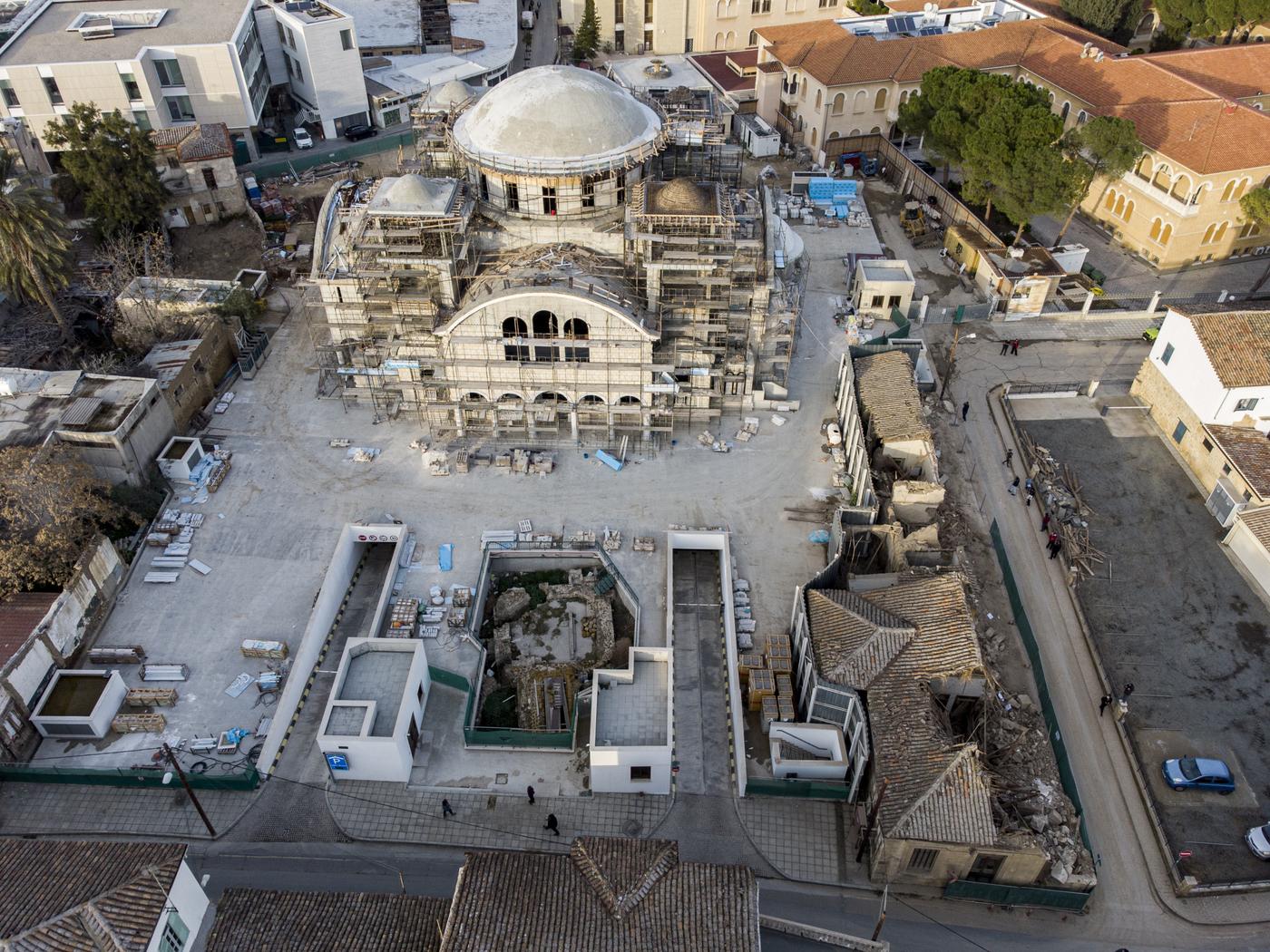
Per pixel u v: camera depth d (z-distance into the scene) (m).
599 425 63.75
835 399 67.00
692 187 58.78
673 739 46.00
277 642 50.03
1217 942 38.97
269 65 102.88
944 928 39.38
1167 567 55.50
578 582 54.75
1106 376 70.69
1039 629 51.78
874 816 40.09
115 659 49.19
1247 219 78.50
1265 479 56.31
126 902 32.00
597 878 33.25
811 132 99.75
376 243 58.44
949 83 82.69
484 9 127.44
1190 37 113.31
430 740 46.91
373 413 65.75
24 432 56.44
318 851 42.25
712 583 54.75
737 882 33.06
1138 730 46.91
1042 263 78.50
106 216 77.25
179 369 62.94
